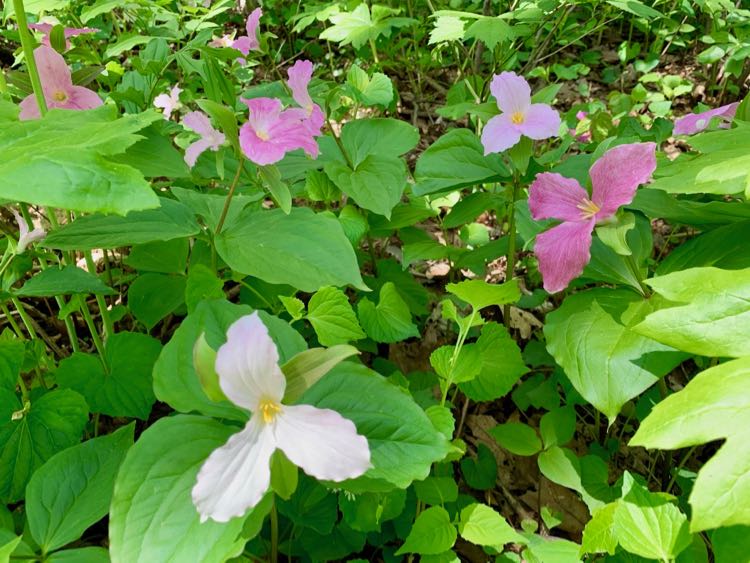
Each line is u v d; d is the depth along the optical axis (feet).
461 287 1.20
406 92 3.52
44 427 1.22
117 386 1.39
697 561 1.03
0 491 1.16
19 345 1.27
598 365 1.21
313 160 1.93
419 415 0.98
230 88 2.13
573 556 1.07
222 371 0.73
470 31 2.22
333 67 3.77
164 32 2.84
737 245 1.30
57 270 1.30
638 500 0.91
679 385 1.79
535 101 1.58
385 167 1.80
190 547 0.82
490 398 1.35
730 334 0.85
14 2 1.26
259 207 1.63
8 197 0.70
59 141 0.78
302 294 1.96
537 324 2.00
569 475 1.29
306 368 0.81
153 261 1.65
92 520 0.97
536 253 1.26
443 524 1.13
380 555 1.37
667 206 1.47
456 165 1.72
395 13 2.73
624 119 2.18
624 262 1.34
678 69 3.75
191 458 0.90
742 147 1.27
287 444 0.77
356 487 0.94
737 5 3.85
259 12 2.15
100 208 0.72
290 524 1.30
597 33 4.14
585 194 1.21
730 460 0.67
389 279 1.94
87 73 1.61
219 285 1.31
